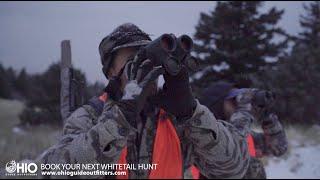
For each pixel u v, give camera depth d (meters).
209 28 23.72
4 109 24.06
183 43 1.58
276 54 23.45
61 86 2.47
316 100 21.02
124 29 1.92
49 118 17.69
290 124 20.25
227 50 23.52
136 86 1.58
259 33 23.92
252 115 3.17
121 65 1.89
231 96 3.51
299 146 11.81
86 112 1.81
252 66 23.39
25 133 12.07
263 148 3.73
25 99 22.73
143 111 1.79
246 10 23.84
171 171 1.80
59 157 1.64
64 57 2.53
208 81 22.89
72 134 1.75
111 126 1.57
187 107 1.68
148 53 1.58
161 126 1.80
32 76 22.16
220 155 1.78
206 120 1.72
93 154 1.59
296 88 21.22
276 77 21.39
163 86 1.67
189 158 1.85
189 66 1.62
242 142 1.89
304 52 22.75
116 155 1.61
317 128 18.50
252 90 3.25
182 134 1.82
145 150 1.80
